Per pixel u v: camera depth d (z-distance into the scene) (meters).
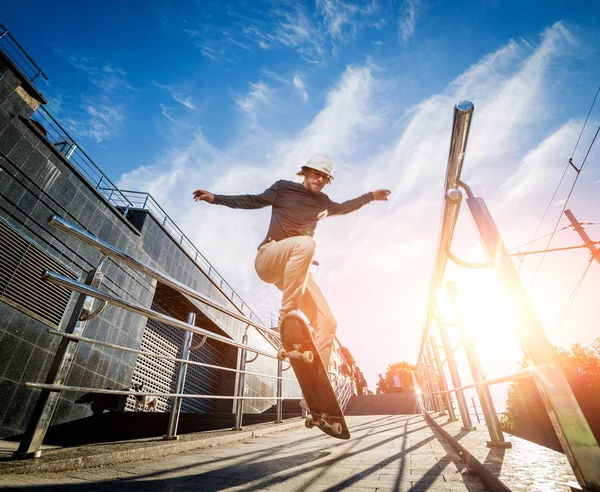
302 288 1.97
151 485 1.59
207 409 12.98
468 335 2.53
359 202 2.57
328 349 2.12
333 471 1.90
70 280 1.95
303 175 2.44
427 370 6.37
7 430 6.09
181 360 3.31
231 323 14.67
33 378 6.71
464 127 1.24
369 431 4.40
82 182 8.52
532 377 1.15
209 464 2.15
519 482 1.18
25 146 7.25
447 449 2.56
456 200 1.42
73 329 2.11
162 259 11.22
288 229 2.18
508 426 22.00
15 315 6.51
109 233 9.20
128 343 9.33
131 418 7.54
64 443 7.05
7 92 7.11
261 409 15.35
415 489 1.47
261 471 1.92
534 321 1.12
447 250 1.79
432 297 2.74
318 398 2.04
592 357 18.66
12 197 6.84
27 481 1.51
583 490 0.95
